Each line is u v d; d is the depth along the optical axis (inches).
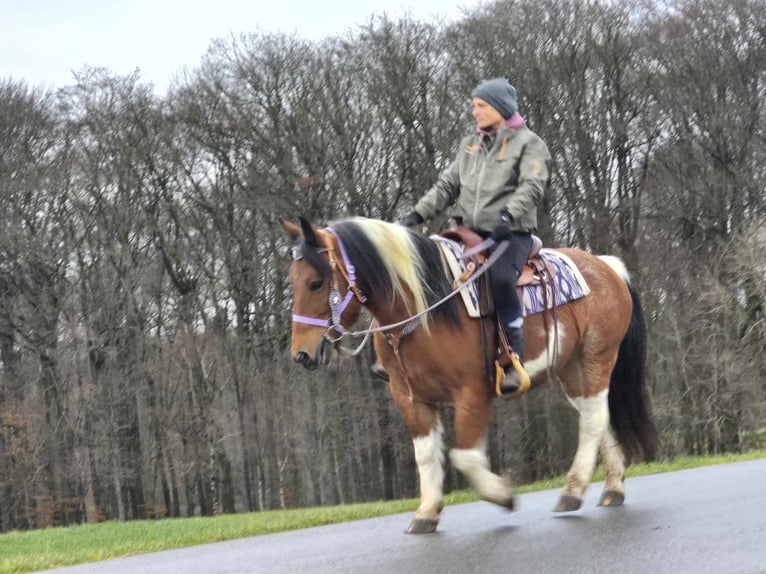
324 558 218.1
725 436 1101.7
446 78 1087.6
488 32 1085.1
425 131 1059.3
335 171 1060.5
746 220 1163.9
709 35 1174.3
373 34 1083.3
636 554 196.2
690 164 1190.3
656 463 537.3
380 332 239.9
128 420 1216.2
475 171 253.8
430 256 238.1
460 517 270.4
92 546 306.0
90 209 1204.5
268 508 1181.1
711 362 1083.9
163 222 1216.2
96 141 1181.1
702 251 1194.0
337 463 1121.4
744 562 183.6
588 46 1119.0
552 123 1085.8
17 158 1157.7
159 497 1268.5
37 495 1213.7
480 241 245.6
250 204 1076.5
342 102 1069.8
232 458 1278.3
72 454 1218.0
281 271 1127.0
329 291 227.3
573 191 1128.8
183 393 1207.6
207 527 335.9
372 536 246.7
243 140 1086.4
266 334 1164.5
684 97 1165.7
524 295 253.4
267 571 207.9
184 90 1131.9
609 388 288.8
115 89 1176.8
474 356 235.5
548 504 289.0
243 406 1184.8
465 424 234.2
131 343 1211.2
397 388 244.7
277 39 1098.7
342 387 1090.1
